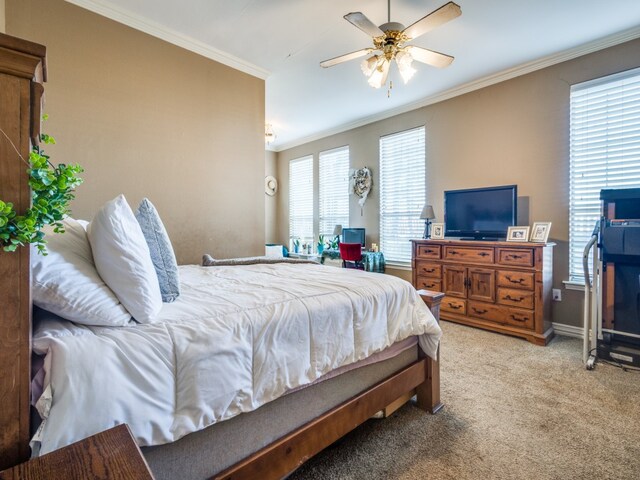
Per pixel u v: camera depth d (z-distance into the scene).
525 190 3.42
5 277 0.65
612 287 2.58
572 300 3.15
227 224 3.21
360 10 2.47
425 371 1.83
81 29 2.34
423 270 3.84
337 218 5.62
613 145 2.91
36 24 2.17
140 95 2.62
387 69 2.65
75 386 0.74
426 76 3.60
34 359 0.77
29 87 0.67
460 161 3.94
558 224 3.21
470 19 2.58
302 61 3.25
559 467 1.42
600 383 2.18
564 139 3.16
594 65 2.96
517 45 2.97
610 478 1.36
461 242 3.46
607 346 2.58
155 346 0.89
